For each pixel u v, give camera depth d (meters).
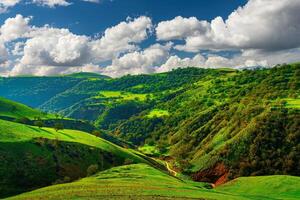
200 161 191.12
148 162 195.50
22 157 142.12
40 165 143.38
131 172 131.00
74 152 165.00
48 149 156.12
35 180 134.25
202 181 173.25
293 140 172.50
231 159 176.00
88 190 86.94
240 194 95.12
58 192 86.62
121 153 189.75
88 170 151.12
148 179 112.88
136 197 76.19
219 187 126.88
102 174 126.44
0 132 153.12
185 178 178.75
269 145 174.25
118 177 117.25
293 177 115.88
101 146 185.25
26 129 170.62
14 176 130.00
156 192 83.69
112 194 80.31
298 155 165.12
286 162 163.88
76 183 103.25
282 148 170.88
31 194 89.75
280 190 104.50
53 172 144.38
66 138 178.12
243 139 182.50
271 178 117.50
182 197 78.00
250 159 171.00
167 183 104.88
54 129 195.88
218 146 199.62
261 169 165.00
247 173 165.12
